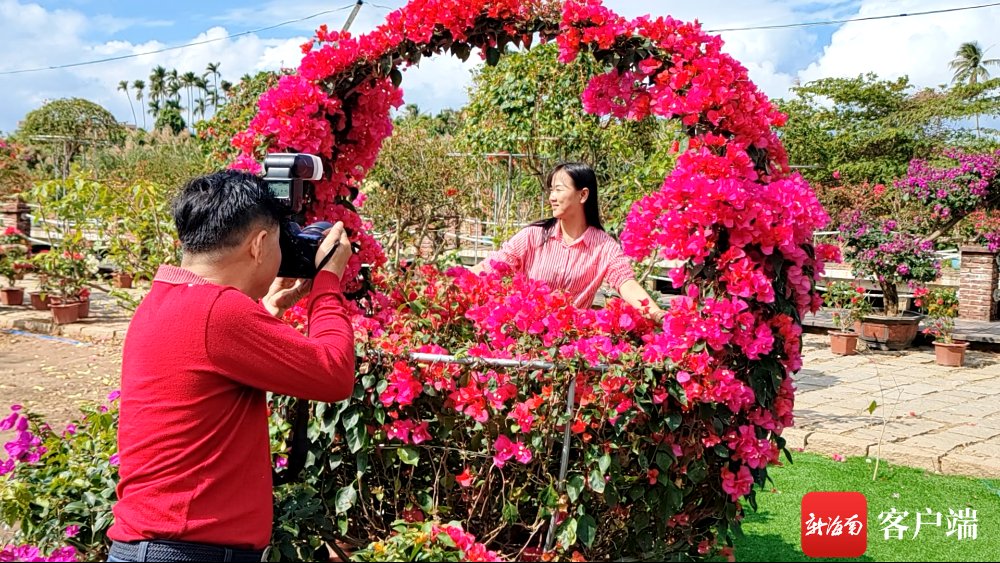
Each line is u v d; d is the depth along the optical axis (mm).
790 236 2395
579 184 3223
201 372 1653
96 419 2764
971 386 7250
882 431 5367
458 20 2752
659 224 2572
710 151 2566
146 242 6793
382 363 2379
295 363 1700
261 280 1830
